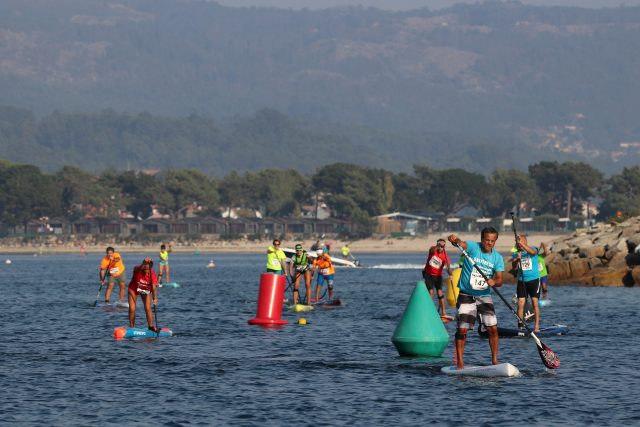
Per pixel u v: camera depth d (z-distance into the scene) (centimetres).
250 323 11419
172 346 9275
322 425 5781
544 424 5772
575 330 10388
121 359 8369
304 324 11381
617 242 19425
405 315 8550
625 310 12794
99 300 15988
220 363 8100
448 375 7431
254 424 5812
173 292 18575
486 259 7394
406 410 6166
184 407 6291
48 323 11769
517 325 10894
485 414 6038
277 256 13462
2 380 7300
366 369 7744
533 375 7394
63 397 6631
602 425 5738
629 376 7319
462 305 7462
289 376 7431
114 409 6244
